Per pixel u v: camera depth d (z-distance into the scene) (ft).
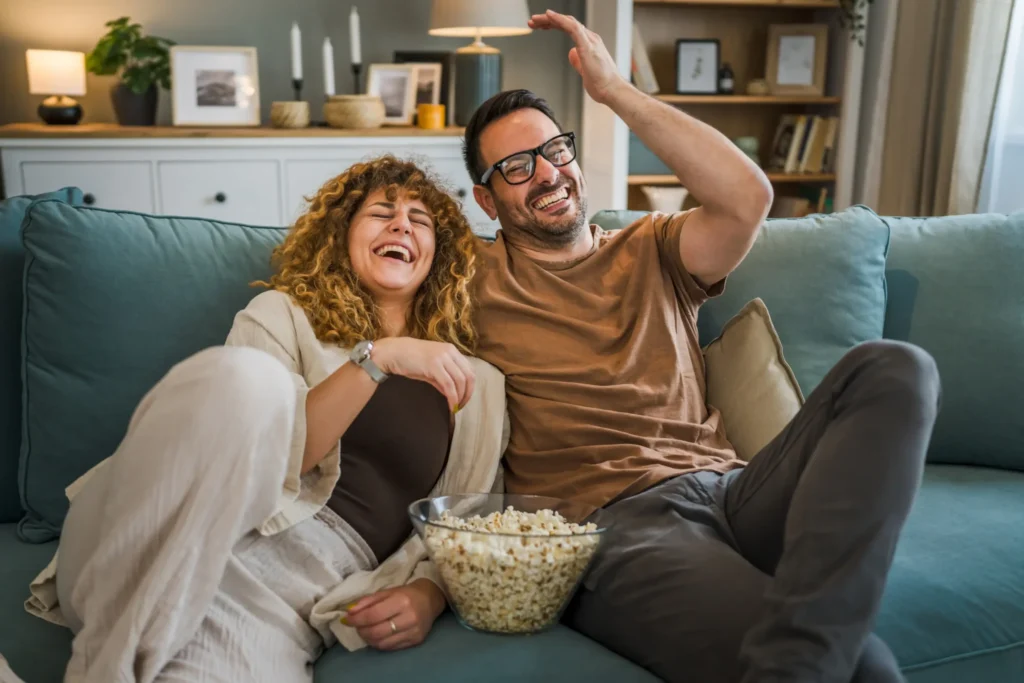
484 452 5.02
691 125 5.04
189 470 3.55
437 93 14.11
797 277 6.03
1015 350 5.92
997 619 4.47
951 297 6.12
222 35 13.99
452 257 5.29
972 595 4.49
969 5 11.27
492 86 13.39
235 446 3.59
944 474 5.84
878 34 13.67
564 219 5.58
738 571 4.00
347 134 12.88
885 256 6.29
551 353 5.25
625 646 4.20
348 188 5.13
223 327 5.29
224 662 3.75
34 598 4.30
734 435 5.42
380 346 4.23
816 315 5.98
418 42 14.70
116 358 5.08
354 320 4.87
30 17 13.39
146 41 12.98
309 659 4.13
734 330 5.63
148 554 3.60
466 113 13.50
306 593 4.22
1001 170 11.91
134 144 12.25
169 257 5.30
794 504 3.68
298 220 5.18
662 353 5.27
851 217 6.28
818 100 14.40
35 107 13.65
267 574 4.17
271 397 3.69
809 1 14.10
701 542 4.27
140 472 3.55
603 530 4.13
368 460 4.63
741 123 15.46
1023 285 6.10
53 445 5.01
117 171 12.30
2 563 4.76
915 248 6.32
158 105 14.06
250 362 3.72
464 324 5.28
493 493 5.06
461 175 13.46
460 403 4.33
